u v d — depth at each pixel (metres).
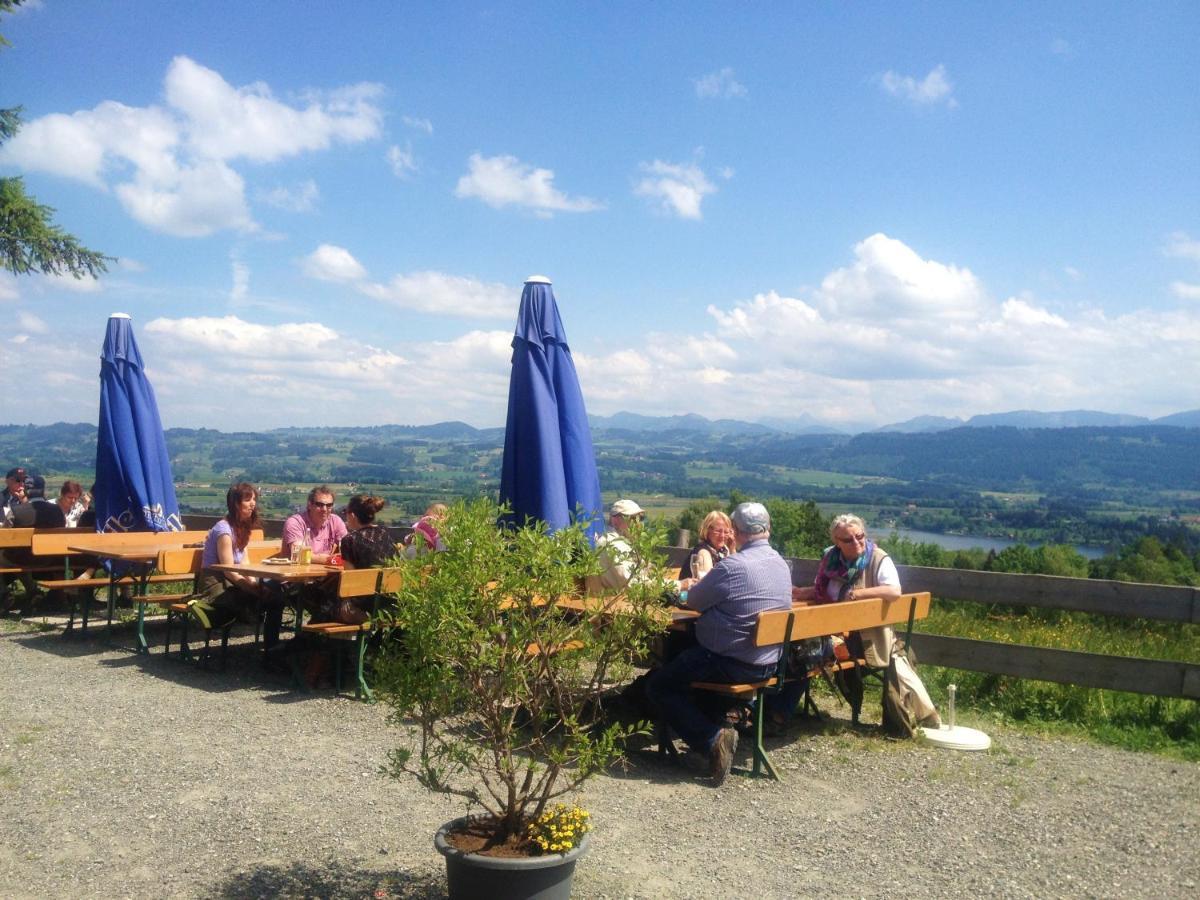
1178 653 8.30
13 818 4.50
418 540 3.57
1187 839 4.71
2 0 15.30
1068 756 6.14
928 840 4.62
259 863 4.07
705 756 5.52
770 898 3.91
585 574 3.65
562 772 5.45
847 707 7.30
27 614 10.16
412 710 3.66
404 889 3.84
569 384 7.41
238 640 9.12
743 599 5.51
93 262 16.77
